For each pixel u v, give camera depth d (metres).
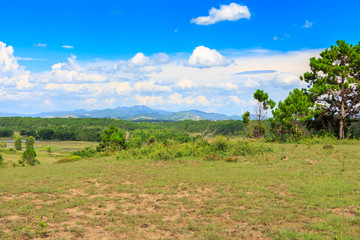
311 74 40.31
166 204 9.19
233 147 24.30
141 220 7.58
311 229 6.49
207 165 18.14
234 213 7.89
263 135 46.50
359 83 35.53
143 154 26.81
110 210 8.68
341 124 37.25
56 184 13.25
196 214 8.02
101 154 40.03
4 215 8.34
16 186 13.15
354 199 8.60
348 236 5.78
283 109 40.22
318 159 17.77
